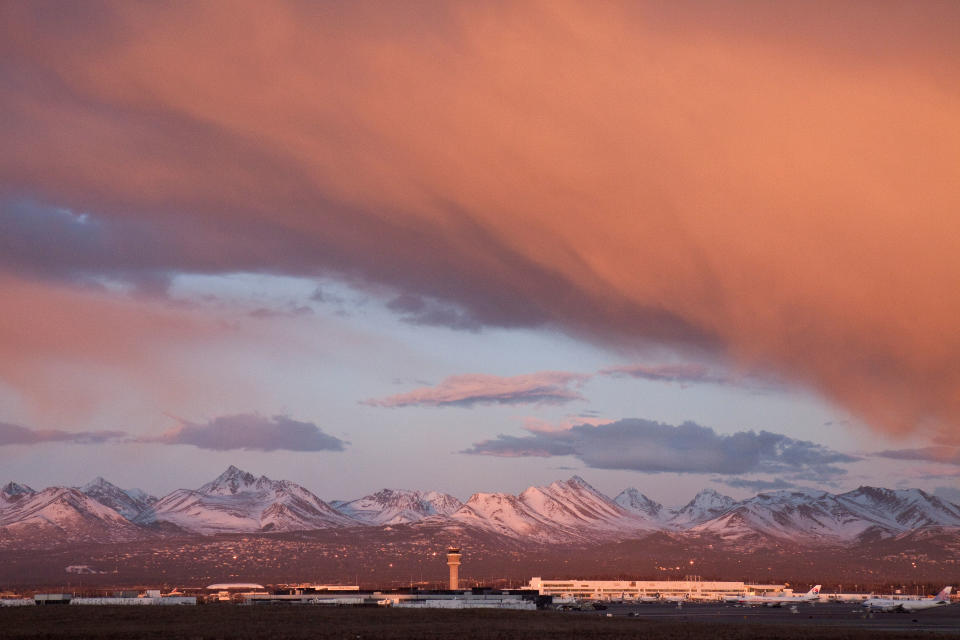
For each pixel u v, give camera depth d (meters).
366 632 191.25
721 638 192.25
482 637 183.50
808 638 196.12
